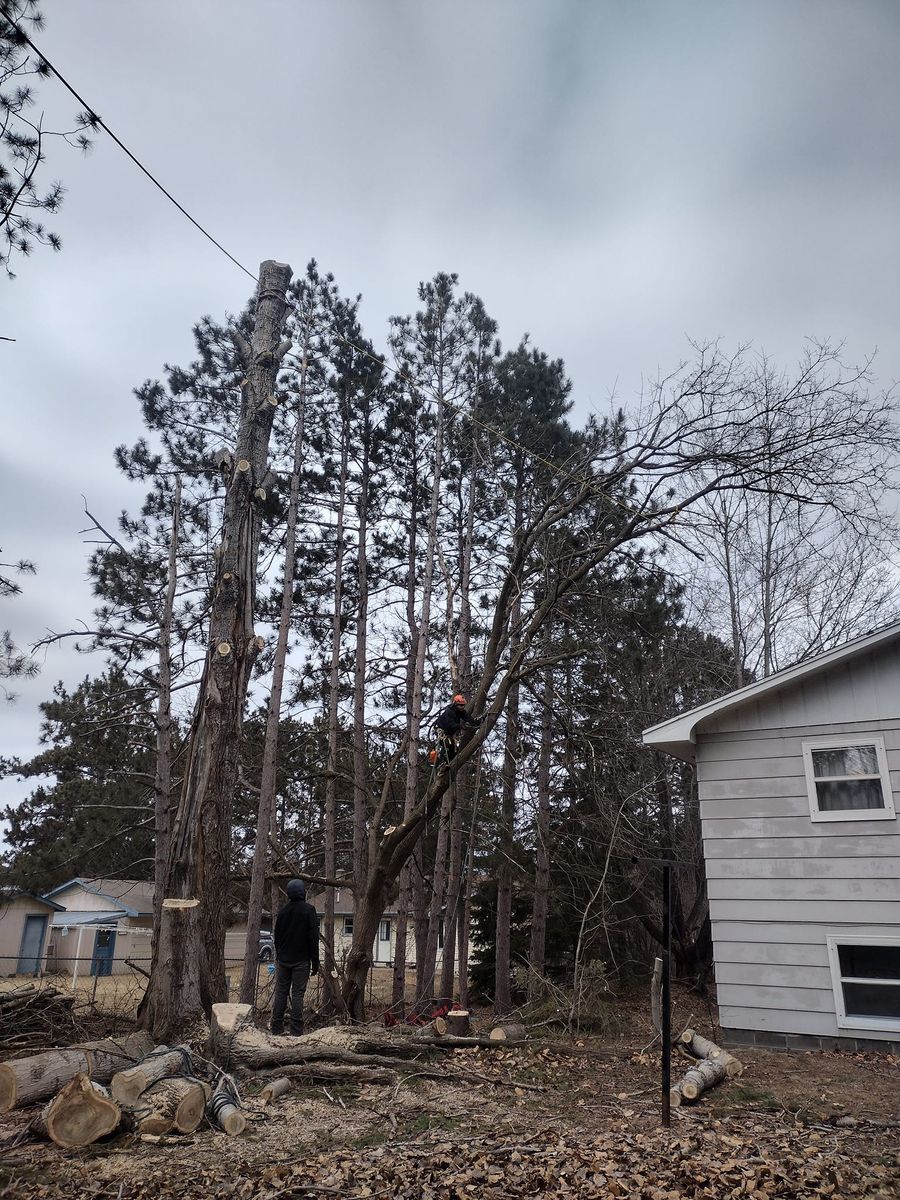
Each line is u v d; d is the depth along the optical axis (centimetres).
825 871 1107
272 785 1633
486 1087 824
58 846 2447
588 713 1659
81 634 1473
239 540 1153
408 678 2088
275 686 1678
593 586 1565
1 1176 580
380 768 2195
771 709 1187
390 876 1208
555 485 1391
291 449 2011
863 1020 1048
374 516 2092
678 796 2005
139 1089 701
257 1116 720
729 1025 1111
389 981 2798
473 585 1953
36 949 2878
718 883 1159
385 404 2073
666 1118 684
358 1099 779
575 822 1852
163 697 1616
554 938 2027
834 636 2003
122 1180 576
